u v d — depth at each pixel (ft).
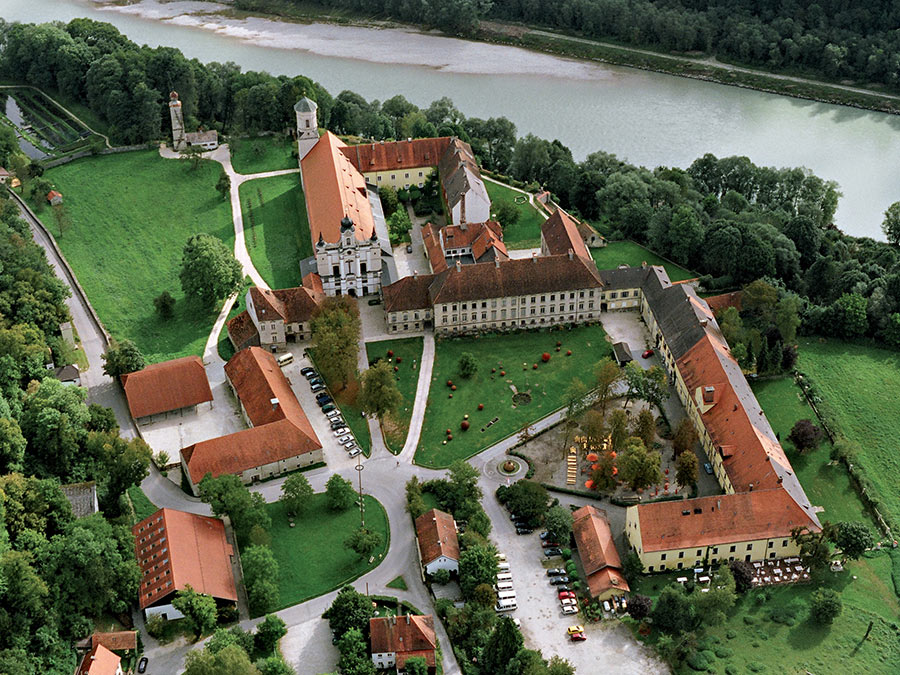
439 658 640.17
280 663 608.19
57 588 631.15
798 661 636.89
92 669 599.57
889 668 631.97
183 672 619.26
